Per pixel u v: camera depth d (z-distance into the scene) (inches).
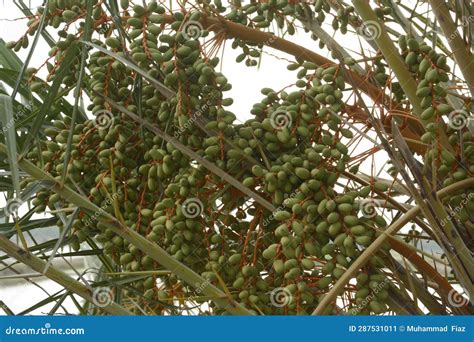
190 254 50.7
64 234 42.7
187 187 50.1
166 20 52.0
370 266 47.8
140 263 51.6
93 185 54.3
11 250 40.3
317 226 47.1
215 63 51.5
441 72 47.1
